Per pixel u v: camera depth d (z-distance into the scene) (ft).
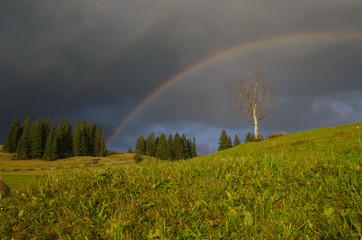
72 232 8.19
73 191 11.48
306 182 9.40
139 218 8.47
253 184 9.91
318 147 31.81
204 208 8.55
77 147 324.19
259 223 7.00
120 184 12.15
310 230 6.47
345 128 69.97
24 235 8.57
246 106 133.69
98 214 9.14
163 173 13.50
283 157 15.26
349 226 6.32
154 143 347.56
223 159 14.65
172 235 7.15
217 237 6.75
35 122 289.94
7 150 313.53
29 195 12.03
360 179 8.71
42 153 284.41
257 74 132.57
